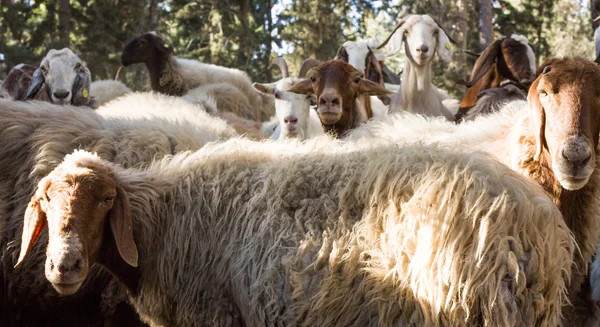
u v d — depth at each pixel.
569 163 4.20
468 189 3.80
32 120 5.17
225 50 28.55
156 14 29.16
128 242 4.07
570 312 4.55
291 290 3.99
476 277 3.64
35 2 27.09
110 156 5.04
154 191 4.44
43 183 4.03
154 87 14.10
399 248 3.79
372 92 8.15
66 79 10.45
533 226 3.75
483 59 10.97
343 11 34.53
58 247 3.83
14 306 4.84
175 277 4.35
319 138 4.99
